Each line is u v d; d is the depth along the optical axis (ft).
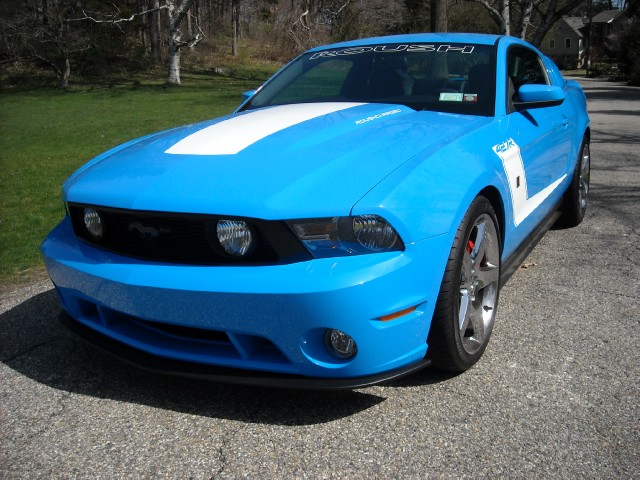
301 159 8.29
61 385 9.41
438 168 8.38
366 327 7.38
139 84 124.36
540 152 12.28
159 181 8.29
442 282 8.18
